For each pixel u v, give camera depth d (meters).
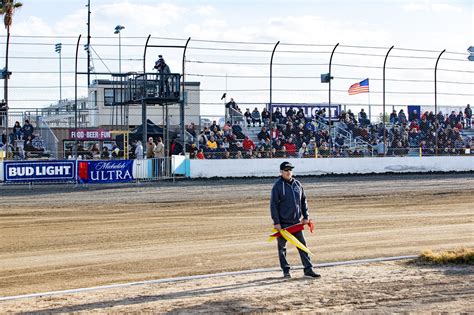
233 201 27.97
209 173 35.09
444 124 44.75
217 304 11.56
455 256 15.50
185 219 23.83
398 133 42.81
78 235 20.84
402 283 13.09
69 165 31.64
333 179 35.66
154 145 35.09
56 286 14.39
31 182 31.23
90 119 46.38
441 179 36.28
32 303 12.38
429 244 18.97
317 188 32.16
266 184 32.84
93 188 30.94
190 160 34.75
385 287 12.71
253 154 37.78
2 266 16.58
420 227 22.14
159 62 35.31
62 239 20.22
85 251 18.47
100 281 14.84
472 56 39.97
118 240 20.03
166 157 34.16
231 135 38.78
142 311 11.21
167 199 28.25
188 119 48.19
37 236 20.72
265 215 24.81
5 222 23.20
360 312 10.83
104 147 37.25
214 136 38.88
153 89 35.38
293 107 44.62
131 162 32.72
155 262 16.88
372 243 19.16
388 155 40.88
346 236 20.36
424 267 15.07
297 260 16.78
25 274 15.69
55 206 26.48
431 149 41.41
